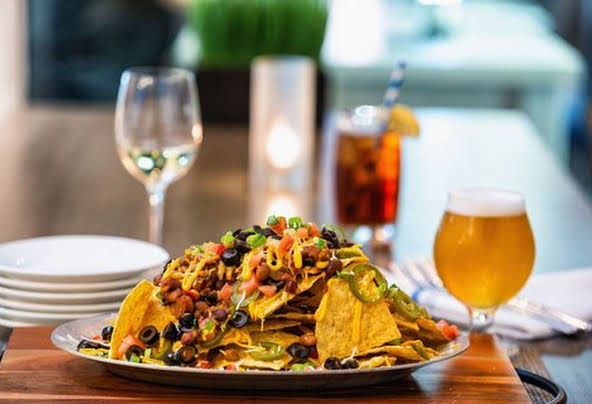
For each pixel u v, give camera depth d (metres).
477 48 6.82
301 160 2.97
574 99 6.36
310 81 2.96
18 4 5.70
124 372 1.37
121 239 1.93
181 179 3.14
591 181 6.05
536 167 3.39
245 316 1.33
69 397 1.33
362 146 2.39
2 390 1.35
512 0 7.04
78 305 1.68
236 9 4.27
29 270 1.69
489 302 1.67
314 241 1.37
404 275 2.00
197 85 4.29
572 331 1.76
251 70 4.29
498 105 6.36
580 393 1.52
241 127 4.25
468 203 1.65
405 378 1.43
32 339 1.55
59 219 2.57
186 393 1.34
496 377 1.45
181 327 1.35
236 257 1.36
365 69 6.23
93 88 5.97
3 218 2.56
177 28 5.97
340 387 1.35
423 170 3.31
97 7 5.93
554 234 2.53
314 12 4.26
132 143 2.21
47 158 3.39
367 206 2.40
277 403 1.31
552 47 6.87
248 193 2.95
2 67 5.47
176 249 2.30
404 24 6.95
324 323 1.34
